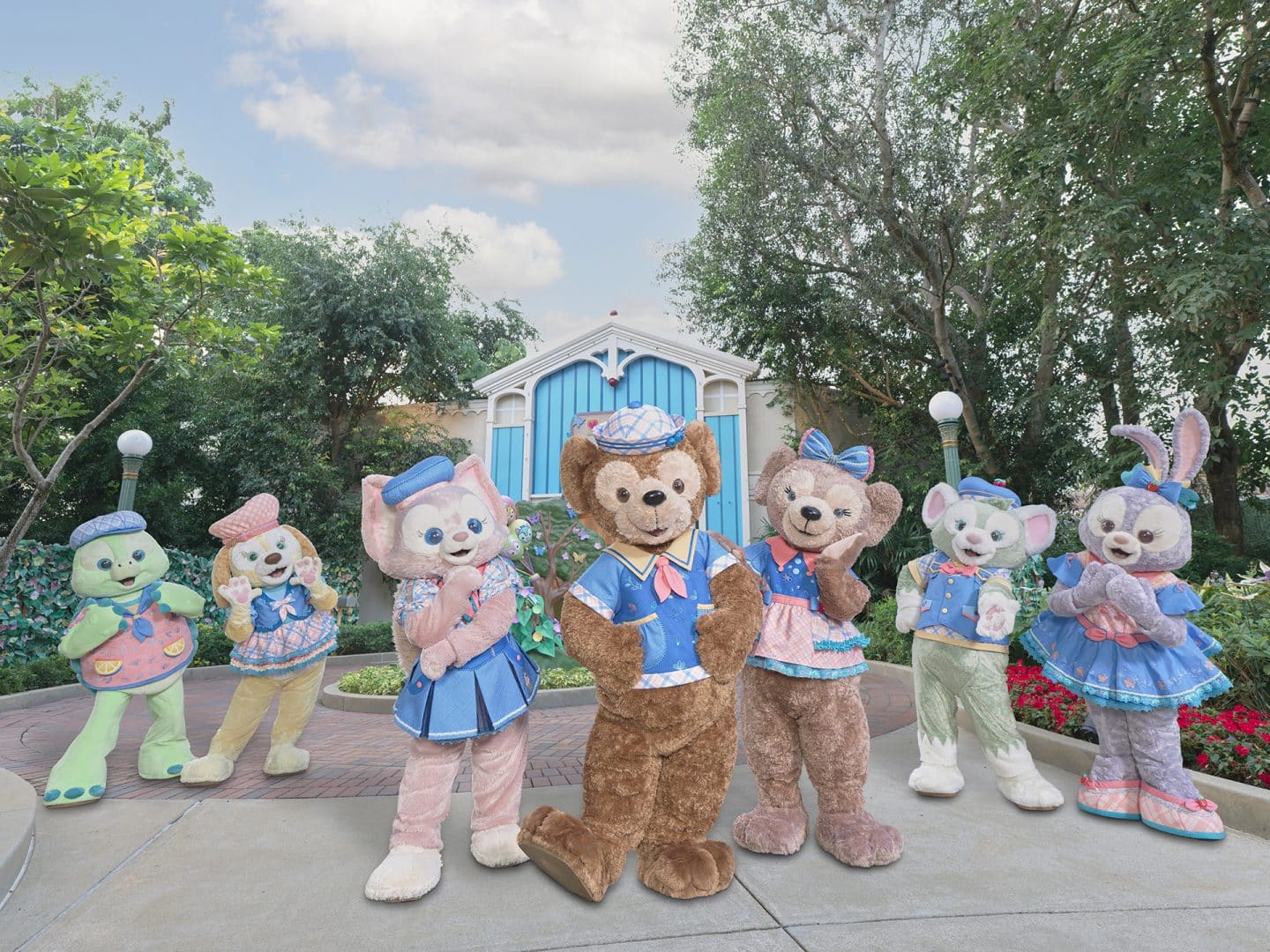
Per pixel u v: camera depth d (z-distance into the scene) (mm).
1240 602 6055
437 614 3332
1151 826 3795
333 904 3074
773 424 15078
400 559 3514
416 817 3311
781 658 3572
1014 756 4188
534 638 8156
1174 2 8531
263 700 5000
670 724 3197
